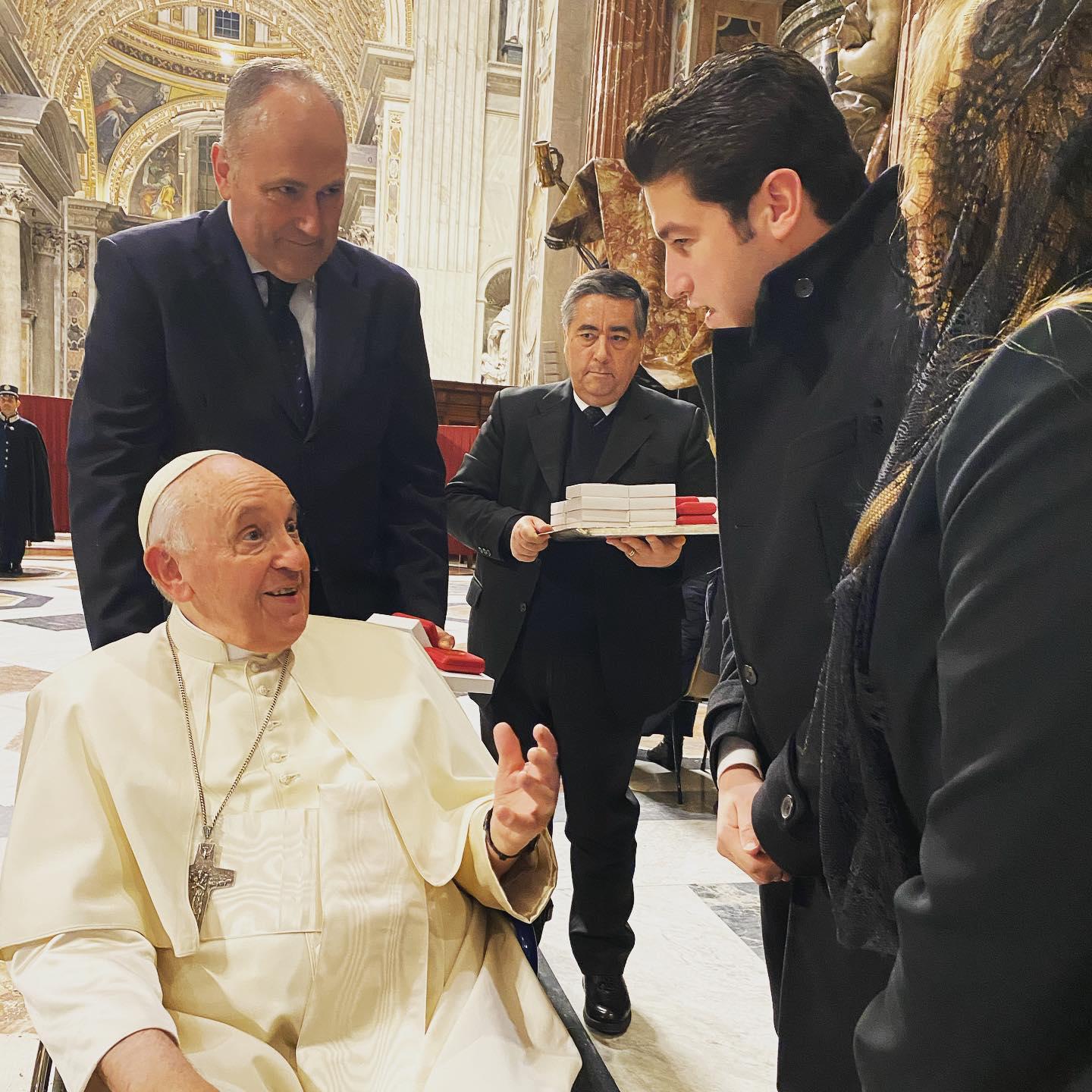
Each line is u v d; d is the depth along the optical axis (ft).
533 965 4.64
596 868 7.00
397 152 72.43
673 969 7.98
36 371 81.92
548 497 7.45
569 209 13.65
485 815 4.62
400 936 4.38
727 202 3.27
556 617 7.09
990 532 1.77
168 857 4.31
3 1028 6.53
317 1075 4.05
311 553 6.01
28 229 74.90
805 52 15.20
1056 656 1.63
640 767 13.97
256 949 4.18
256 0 98.32
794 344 3.32
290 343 5.86
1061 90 1.94
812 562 3.26
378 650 5.37
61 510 52.54
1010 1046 1.70
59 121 71.67
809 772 2.95
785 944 3.93
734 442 3.54
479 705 7.70
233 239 5.75
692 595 10.92
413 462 6.54
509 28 71.26
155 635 4.98
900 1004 1.90
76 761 4.45
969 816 1.71
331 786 4.61
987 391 1.90
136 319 5.56
